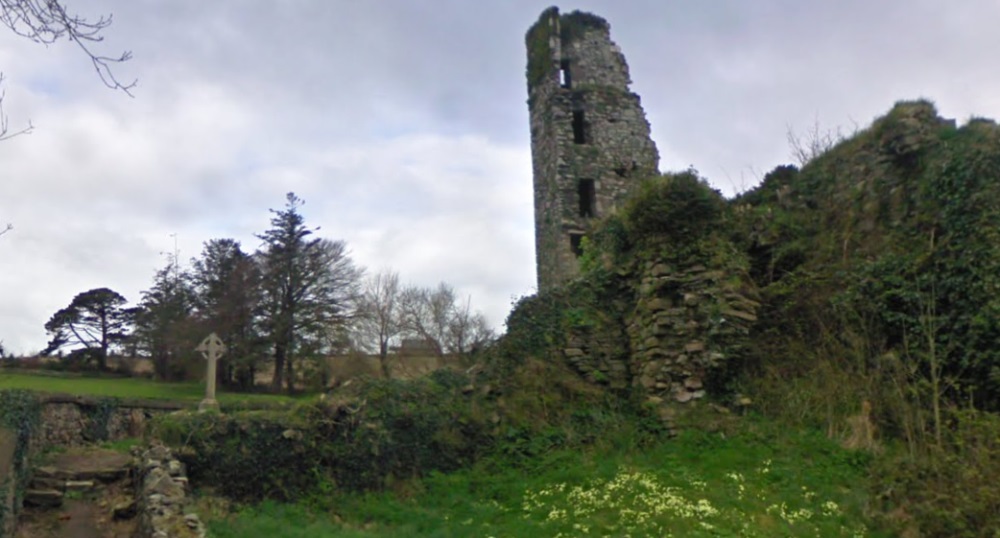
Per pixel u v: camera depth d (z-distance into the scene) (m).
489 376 14.58
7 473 10.11
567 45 25.81
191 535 9.56
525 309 15.59
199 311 40.25
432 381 14.20
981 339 11.95
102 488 13.27
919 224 13.88
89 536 11.17
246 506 11.69
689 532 9.55
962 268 12.55
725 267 14.58
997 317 11.75
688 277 14.59
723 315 14.01
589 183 24.44
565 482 12.02
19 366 37.59
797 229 15.87
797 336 14.33
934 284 12.89
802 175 17.20
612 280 16.00
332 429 12.77
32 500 12.24
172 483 10.90
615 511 10.52
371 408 13.17
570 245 23.30
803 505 10.45
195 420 12.38
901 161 15.02
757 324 14.56
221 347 19.83
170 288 43.28
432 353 35.66
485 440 13.53
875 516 9.80
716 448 12.53
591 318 15.55
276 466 12.24
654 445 13.11
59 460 14.73
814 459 11.80
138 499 11.72
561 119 24.58
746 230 15.73
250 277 39.59
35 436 13.74
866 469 11.27
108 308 43.53
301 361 38.72
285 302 39.19
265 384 39.38
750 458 12.04
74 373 38.16
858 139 16.23
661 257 14.87
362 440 12.78
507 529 10.46
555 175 24.05
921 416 11.65
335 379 37.19
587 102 25.00
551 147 24.50
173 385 36.19
